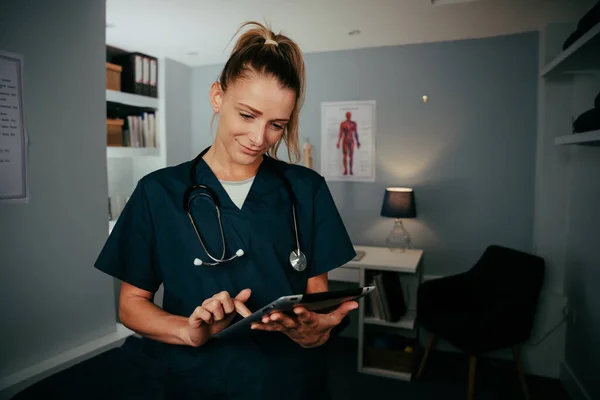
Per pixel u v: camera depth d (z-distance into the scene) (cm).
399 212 288
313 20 254
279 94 75
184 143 368
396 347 278
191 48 311
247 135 78
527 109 288
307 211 94
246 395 84
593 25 172
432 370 281
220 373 85
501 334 230
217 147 90
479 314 252
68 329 156
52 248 149
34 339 145
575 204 256
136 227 88
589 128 182
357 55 324
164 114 342
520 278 248
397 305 277
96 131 165
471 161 303
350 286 327
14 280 138
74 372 122
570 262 262
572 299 257
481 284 273
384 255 296
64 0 151
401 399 243
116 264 86
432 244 316
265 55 74
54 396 112
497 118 295
